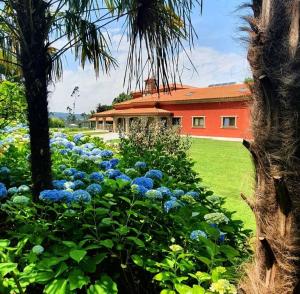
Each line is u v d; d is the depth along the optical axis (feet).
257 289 4.00
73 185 8.87
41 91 8.63
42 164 8.60
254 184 4.19
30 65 8.57
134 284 6.66
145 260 6.35
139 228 7.22
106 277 5.72
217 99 83.30
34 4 8.52
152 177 10.00
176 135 24.48
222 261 6.24
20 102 18.08
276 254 3.83
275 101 3.75
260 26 3.88
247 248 7.13
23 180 10.62
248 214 16.08
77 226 6.97
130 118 100.27
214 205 9.62
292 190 3.69
